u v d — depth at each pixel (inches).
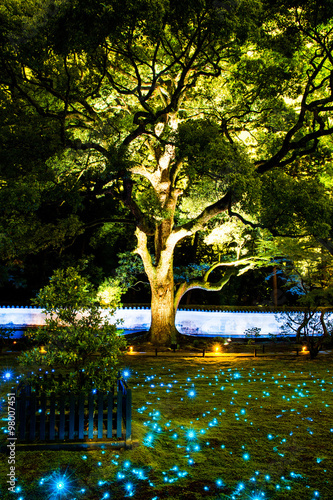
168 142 553.6
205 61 639.8
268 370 576.7
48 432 265.6
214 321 1040.8
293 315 1064.2
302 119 589.0
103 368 279.4
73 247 1284.4
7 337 810.8
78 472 225.5
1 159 555.8
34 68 498.3
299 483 221.1
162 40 561.0
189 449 263.0
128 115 689.0
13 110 583.2
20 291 1208.2
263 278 1444.4
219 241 905.5
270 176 554.3
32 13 436.1
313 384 480.1
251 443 277.3
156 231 864.9
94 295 297.3
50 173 596.7
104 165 675.4
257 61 612.4
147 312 1013.8
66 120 700.7
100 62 561.9
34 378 281.4
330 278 803.4
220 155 498.6
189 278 995.9
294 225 606.9
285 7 522.6
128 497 203.0
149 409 356.2
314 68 627.2
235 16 458.0
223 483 218.8
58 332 283.4
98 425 261.0
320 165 713.0
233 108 692.7
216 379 502.3
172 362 641.0
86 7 412.2
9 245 676.7
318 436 293.4
